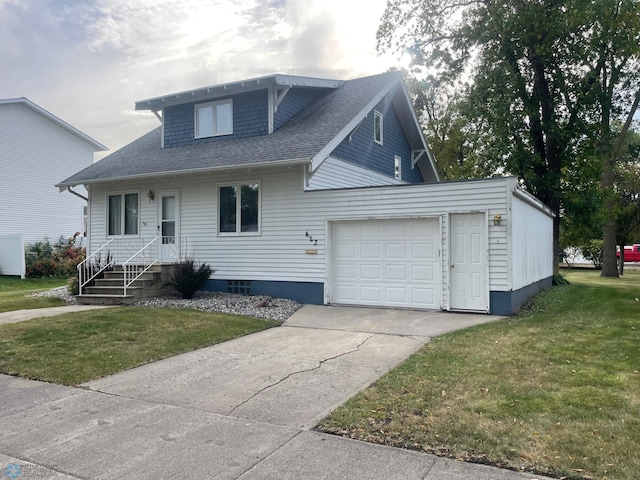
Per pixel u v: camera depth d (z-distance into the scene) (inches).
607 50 704.4
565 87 717.9
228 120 601.6
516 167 743.1
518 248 422.3
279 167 493.0
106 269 560.4
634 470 133.6
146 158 612.1
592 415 172.6
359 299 461.7
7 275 840.3
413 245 436.1
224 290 536.1
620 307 436.5
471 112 776.3
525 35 685.9
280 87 579.8
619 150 1010.7
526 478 133.3
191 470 145.0
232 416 189.2
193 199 558.6
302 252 488.1
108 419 189.2
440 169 1204.5
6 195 965.2
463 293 411.8
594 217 750.5
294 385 225.5
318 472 141.2
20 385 234.5
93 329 347.6
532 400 189.8
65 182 608.1
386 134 691.4
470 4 792.3
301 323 385.1
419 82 968.3
